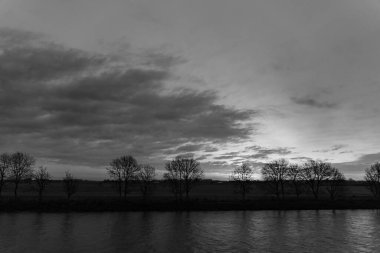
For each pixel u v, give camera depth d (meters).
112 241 70.06
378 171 178.00
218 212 127.81
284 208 139.75
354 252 61.12
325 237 75.25
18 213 117.88
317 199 167.38
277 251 61.81
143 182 167.50
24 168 153.12
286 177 174.50
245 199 163.00
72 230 83.12
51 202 134.50
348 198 177.88
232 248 64.19
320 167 170.75
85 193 192.12
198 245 66.69
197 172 166.12
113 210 128.38
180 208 133.50
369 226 91.81
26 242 68.31
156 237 74.69
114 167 163.75
